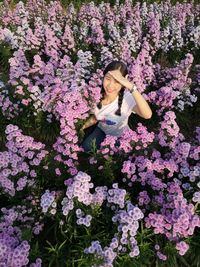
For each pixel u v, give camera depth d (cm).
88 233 118
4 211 122
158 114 177
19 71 169
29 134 176
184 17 289
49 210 119
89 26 271
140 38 254
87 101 153
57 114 161
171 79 202
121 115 149
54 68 195
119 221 114
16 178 131
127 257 113
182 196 121
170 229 117
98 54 238
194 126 196
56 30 246
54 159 138
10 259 103
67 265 115
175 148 137
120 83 137
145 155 139
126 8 303
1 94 175
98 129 157
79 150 143
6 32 227
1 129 172
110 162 135
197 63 253
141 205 129
